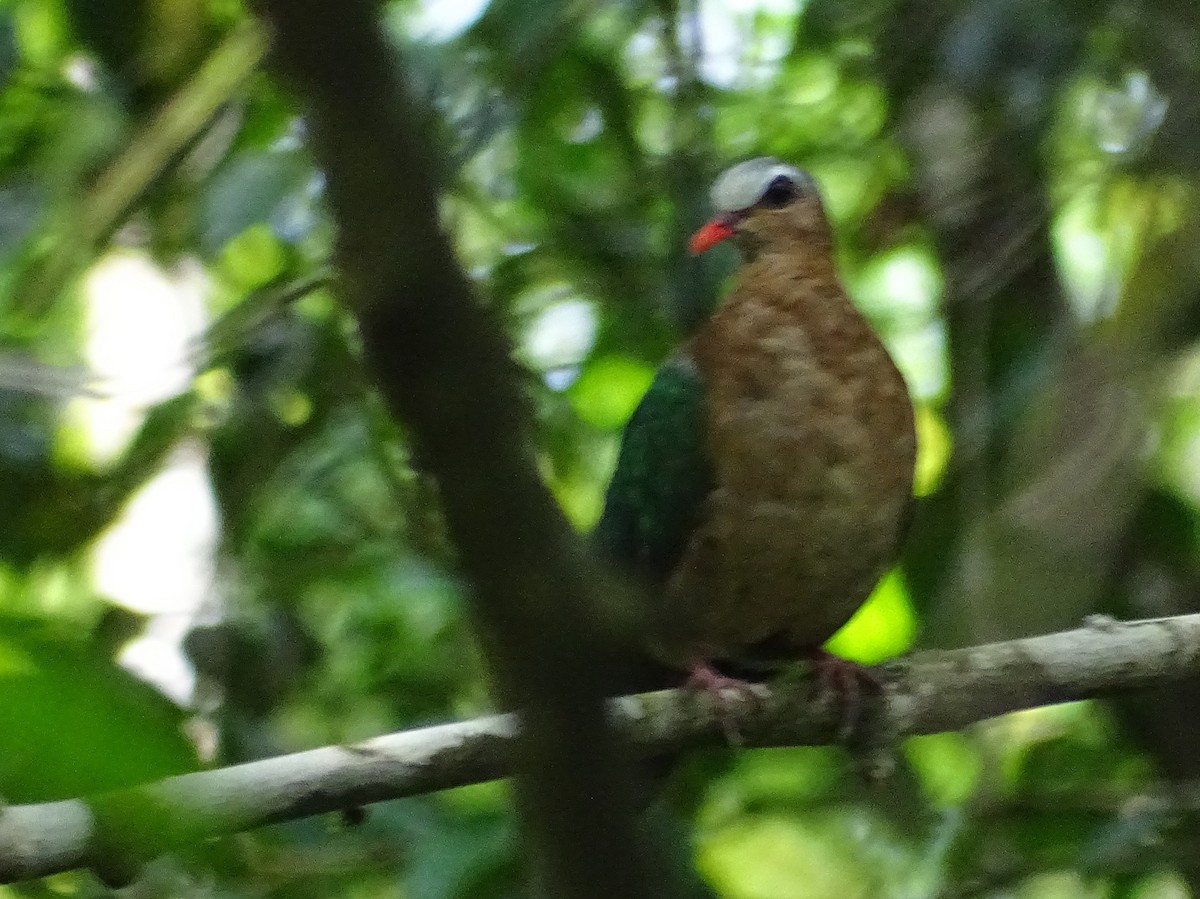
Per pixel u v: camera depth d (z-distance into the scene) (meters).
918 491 11.63
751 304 8.63
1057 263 10.59
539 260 10.86
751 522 8.38
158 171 7.41
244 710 9.41
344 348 9.18
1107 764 10.29
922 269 12.42
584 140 11.19
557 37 8.20
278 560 9.96
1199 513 9.97
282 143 9.54
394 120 1.52
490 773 5.86
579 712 1.68
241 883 8.31
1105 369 8.83
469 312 1.57
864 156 11.19
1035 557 8.46
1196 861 8.70
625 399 11.91
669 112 10.95
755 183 9.23
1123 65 9.70
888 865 10.11
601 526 9.09
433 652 10.25
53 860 4.92
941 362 11.23
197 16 8.05
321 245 9.62
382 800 5.80
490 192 10.69
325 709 10.16
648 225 10.93
